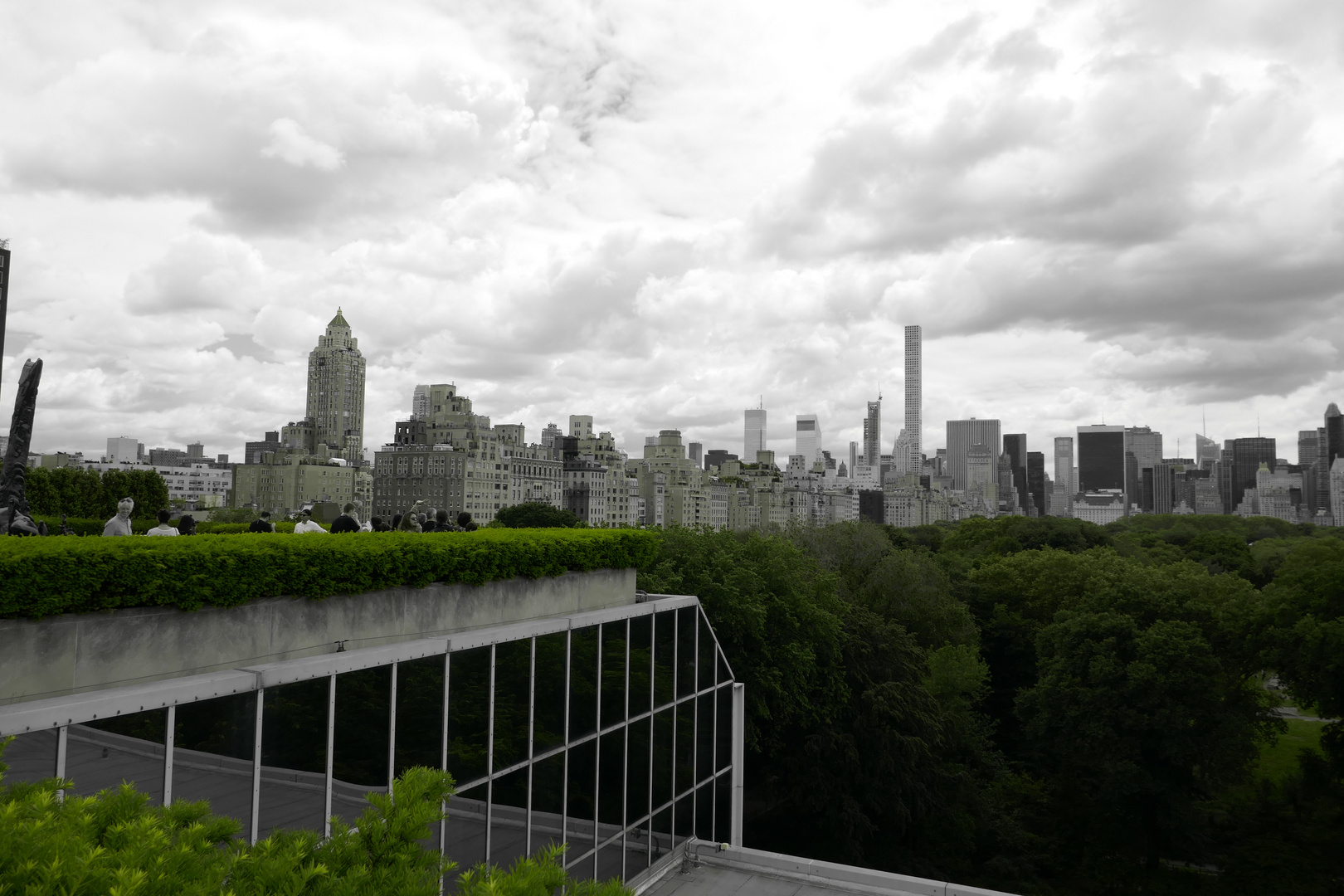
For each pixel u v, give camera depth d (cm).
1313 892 3425
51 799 601
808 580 4328
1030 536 11319
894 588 5441
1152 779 3788
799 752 3631
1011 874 3694
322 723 1065
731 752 2347
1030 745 4894
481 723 1357
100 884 459
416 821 643
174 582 942
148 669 931
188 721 909
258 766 979
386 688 1162
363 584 1184
